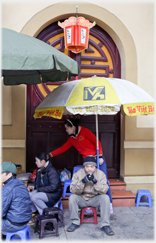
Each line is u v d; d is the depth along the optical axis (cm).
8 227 346
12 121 566
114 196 540
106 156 618
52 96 445
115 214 496
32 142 600
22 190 354
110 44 620
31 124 599
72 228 421
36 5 568
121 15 594
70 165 610
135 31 598
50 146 603
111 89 411
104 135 618
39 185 466
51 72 484
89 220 444
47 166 460
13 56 314
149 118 601
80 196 432
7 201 344
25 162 579
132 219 473
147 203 538
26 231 361
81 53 610
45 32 597
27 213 357
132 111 398
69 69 377
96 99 399
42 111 433
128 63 593
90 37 615
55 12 571
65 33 532
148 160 599
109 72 619
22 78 509
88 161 414
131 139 591
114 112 395
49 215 416
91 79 435
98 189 418
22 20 566
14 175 364
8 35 355
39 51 331
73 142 500
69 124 483
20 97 569
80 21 520
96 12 582
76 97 410
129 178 588
